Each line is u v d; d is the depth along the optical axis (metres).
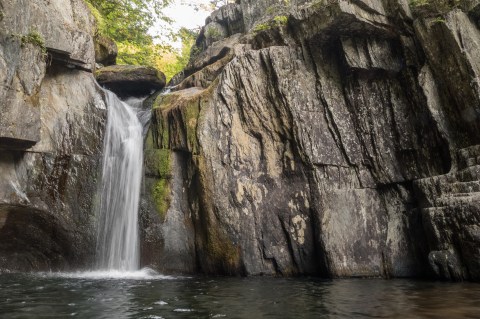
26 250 11.15
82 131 11.09
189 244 10.74
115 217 11.20
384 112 10.33
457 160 8.90
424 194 8.93
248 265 10.09
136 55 21.28
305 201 10.26
